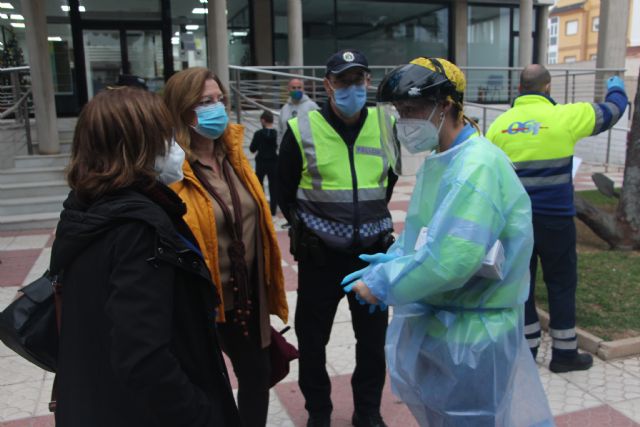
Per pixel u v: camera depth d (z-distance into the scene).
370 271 1.94
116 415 1.46
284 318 2.57
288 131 2.83
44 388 3.50
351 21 16.73
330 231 2.74
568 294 3.58
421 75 1.83
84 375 1.47
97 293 1.44
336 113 2.77
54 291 1.85
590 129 3.41
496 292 1.86
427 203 1.91
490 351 1.85
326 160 2.73
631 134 6.19
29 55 9.98
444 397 1.90
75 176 1.53
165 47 14.30
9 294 5.31
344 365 3.76
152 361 1.38
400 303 1.84
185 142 2.27
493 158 1.80
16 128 10.51
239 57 15.80
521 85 3.60
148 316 1.39
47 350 1.85
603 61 15.55
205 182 2.31
